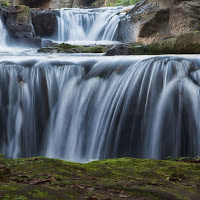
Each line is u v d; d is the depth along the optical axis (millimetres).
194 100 7426
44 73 8859
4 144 8359
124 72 8391
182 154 7199
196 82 7672
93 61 9039
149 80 7953
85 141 8008
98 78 8617
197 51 11383
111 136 7695
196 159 5762
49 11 22750
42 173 3154
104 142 7738
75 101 8578
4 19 19609
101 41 20734
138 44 17547
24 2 29234
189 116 7367
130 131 7621
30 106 8633
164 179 3439
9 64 8828
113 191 2682
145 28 18250
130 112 7781
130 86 8055
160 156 7254
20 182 2752
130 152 7492
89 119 8227
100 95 8391
